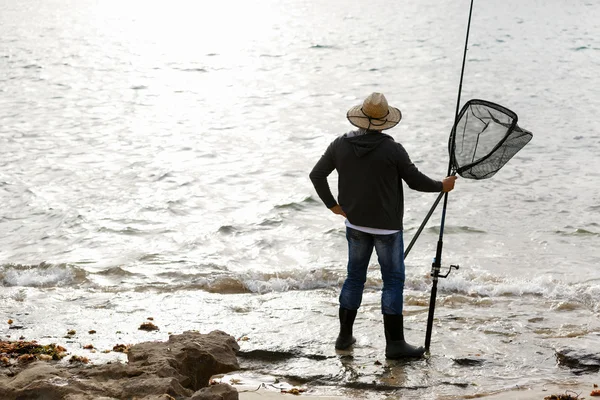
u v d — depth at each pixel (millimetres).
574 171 12547
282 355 5371
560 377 4973
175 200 10852
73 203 10625
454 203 10750
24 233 9289
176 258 8352
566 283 7402
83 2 57281
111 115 17984
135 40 36219
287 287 7316
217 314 6289
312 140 15398
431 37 37219
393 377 4969
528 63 27578
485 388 4781
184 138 15422
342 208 5262
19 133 15648
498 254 8555
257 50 32719
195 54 31281
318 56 30688
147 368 4543
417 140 15266
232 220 9969
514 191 11375
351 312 5422
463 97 20703
